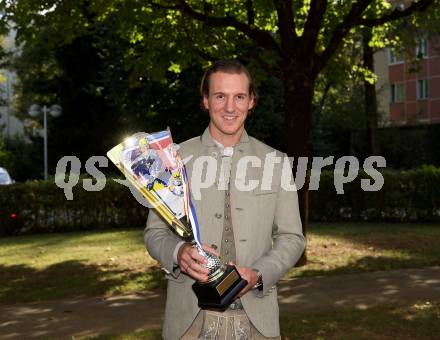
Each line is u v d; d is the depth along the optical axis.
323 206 16.06
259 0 11.50
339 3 11.66
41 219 15.38
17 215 15.12
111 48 22.31
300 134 9.65
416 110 39.31
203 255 2.45
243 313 2.66
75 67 27.72
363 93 28.48
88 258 10.65
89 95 27.91
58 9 10.22
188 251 2.44
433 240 11.90
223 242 2.65
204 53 11.08
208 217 2.64
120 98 23.05
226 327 2.64
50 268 9.81
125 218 15.77
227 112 2.64
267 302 2.67
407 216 15.80
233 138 2.74
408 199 15.70
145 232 2.75
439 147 34.03
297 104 9.62
